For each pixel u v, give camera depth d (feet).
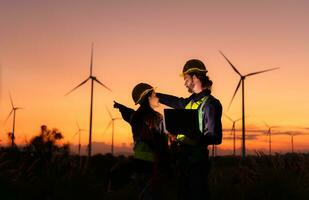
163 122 22.95
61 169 33.91
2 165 32.37
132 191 32.45
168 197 26.35
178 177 23.02
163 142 22.72
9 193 31.12
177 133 22.17
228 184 34.81
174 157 22.80
